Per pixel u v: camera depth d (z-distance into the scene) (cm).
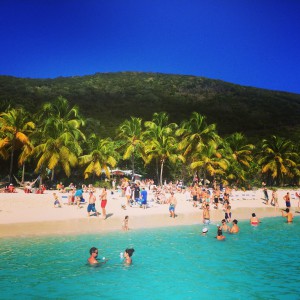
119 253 1620
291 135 9950
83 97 14512
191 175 6150
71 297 1077
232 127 12350
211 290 1153
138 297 1088
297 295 1112
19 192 3959
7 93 11694
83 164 5262
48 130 4406
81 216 2627
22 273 1306
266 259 1551
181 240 1953
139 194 3412
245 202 4053
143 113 13325
